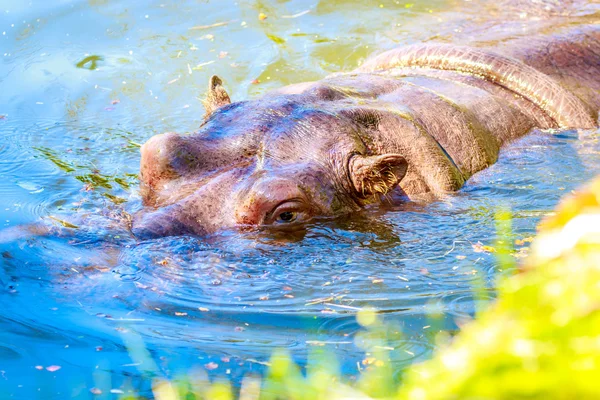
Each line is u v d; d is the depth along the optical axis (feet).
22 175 91.76
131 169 94.43
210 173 75.51
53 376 47.67
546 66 115.65
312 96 86.48
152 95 124.36
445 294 59.93
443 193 83.10
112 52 138.21
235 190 73.36
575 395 12.37
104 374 47.62
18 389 46.11
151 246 66.39
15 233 67.92
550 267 13.01
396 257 67.97
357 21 148.66
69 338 52.49
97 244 66.28
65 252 64.54
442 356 13.87
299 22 149.28
